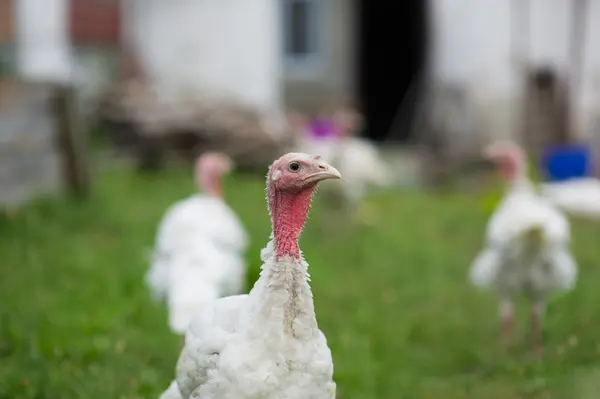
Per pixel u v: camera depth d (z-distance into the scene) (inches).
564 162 533.0
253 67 662.5
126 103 607.8
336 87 767.1
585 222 454.0
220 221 258.2
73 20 698.8
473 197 538.3
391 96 824.9
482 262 271.4
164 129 576.1
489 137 629.0
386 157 665.6
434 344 271.3
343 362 242.8
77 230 397.4
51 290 304.2
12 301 288.2
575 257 376.2
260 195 505.4
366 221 457.1
